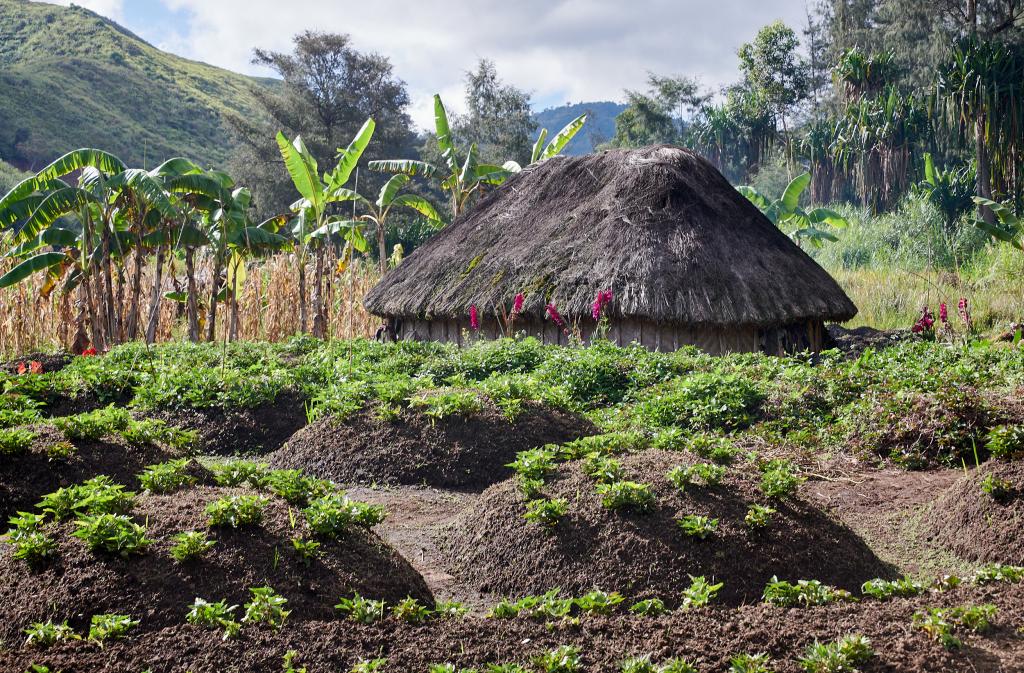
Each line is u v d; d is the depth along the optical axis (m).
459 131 49.94
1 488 5.64
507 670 3.54
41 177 13.95
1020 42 33.66
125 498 4.83
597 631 3.96
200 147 71.62
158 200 13.53
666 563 4.96
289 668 3.58
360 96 49.03
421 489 7.33
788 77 52.47
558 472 6.02
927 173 30.34
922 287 21.55
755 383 9.50
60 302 15.73
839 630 3.91
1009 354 10.24
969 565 5.44
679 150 14.70
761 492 5.64
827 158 44.34
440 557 5.77
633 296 12.26
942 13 38.62
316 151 46.25
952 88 32.50
